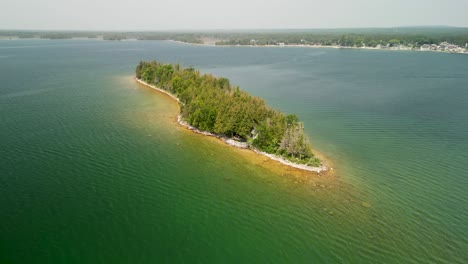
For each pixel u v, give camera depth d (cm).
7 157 7194
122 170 6819
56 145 7956
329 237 4984
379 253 4672
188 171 6888
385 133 9219
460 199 5947
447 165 7244
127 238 4862
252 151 7944
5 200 5603
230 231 5097
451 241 4906
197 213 5497
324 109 11600
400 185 6419
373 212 5572
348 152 7931
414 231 5116
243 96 9662
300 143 7344
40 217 5212
